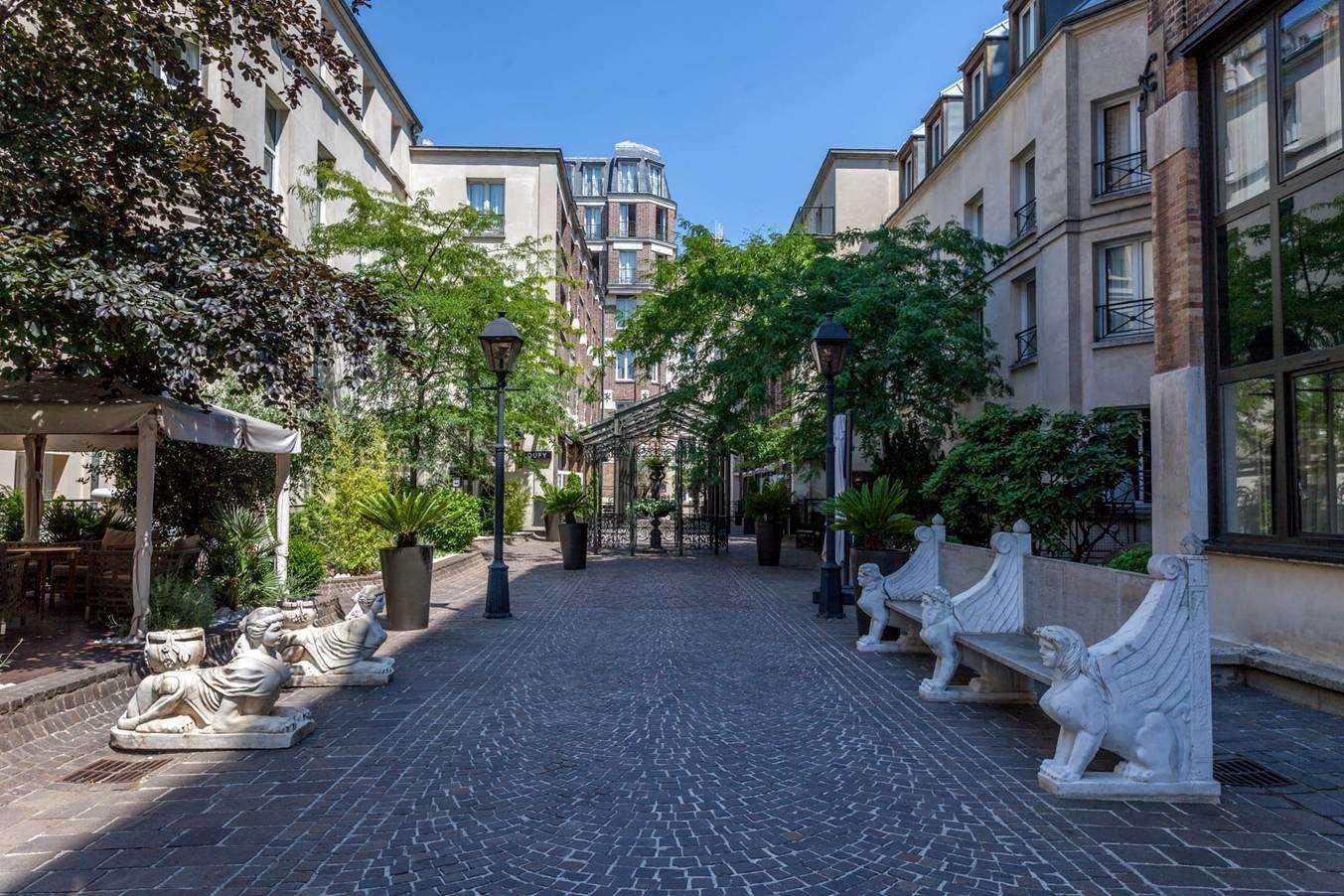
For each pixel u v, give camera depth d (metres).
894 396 15.84
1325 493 6.51
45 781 4.56
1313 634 6.45
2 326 5.21
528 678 7.12
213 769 4.76
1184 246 7.96
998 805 4.16
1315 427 6.62
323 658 6.88
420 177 27.84
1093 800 4.22
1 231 5.03
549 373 21.09
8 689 5.34
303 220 17.11
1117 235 14.17
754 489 28.25
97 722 5.67
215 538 10.32
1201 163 7.91
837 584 10.59
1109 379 14.23
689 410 20.78
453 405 17.98
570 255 33.62
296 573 10.58
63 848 3.69
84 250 5.88
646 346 21.02
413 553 9.62
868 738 5.32
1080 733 4.29
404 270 17.50
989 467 10.32
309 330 6.76
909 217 23.31
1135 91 14.09
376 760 4.92
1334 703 5.92
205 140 6.92
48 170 6.10
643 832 3.85
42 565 8.40
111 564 8.39
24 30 6.49
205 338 5.89
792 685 6.82
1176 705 4.32
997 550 6.76
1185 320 7.92
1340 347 6.31
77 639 7.42
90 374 7.34
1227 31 7.55
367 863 3.54
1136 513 13.66
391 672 7.02
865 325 14.65
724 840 3.75
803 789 4.41
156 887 3.32
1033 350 16.44
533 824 3.95
